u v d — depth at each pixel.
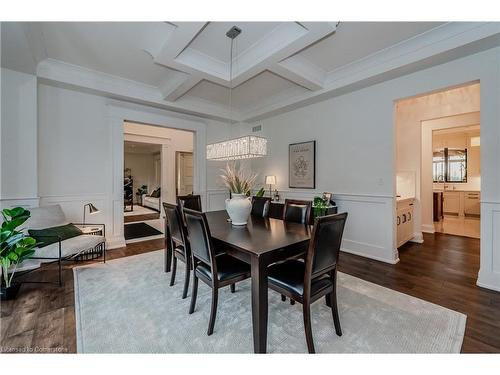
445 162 7.52
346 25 2.49
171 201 7.36
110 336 1.78
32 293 2.42
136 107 4.36
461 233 5.10
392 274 2.92
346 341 1.72
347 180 3.84
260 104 4.96
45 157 3.50
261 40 2.80
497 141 2.46
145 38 2.71
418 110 4.60
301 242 1.92
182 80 3.56
